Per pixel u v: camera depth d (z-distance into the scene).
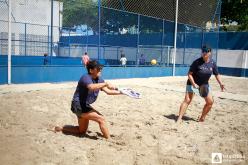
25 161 4.54
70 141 5.53
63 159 4.69
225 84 17.31
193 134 6.42
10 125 6.46
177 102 10.20
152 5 24.78
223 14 34.75
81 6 34.56
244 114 8.66
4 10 24.92
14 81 13.08
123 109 8.67
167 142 5.82
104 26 33.44
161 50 22.91
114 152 5.14
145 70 19.05
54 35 28.09
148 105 9.44
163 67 20.25
